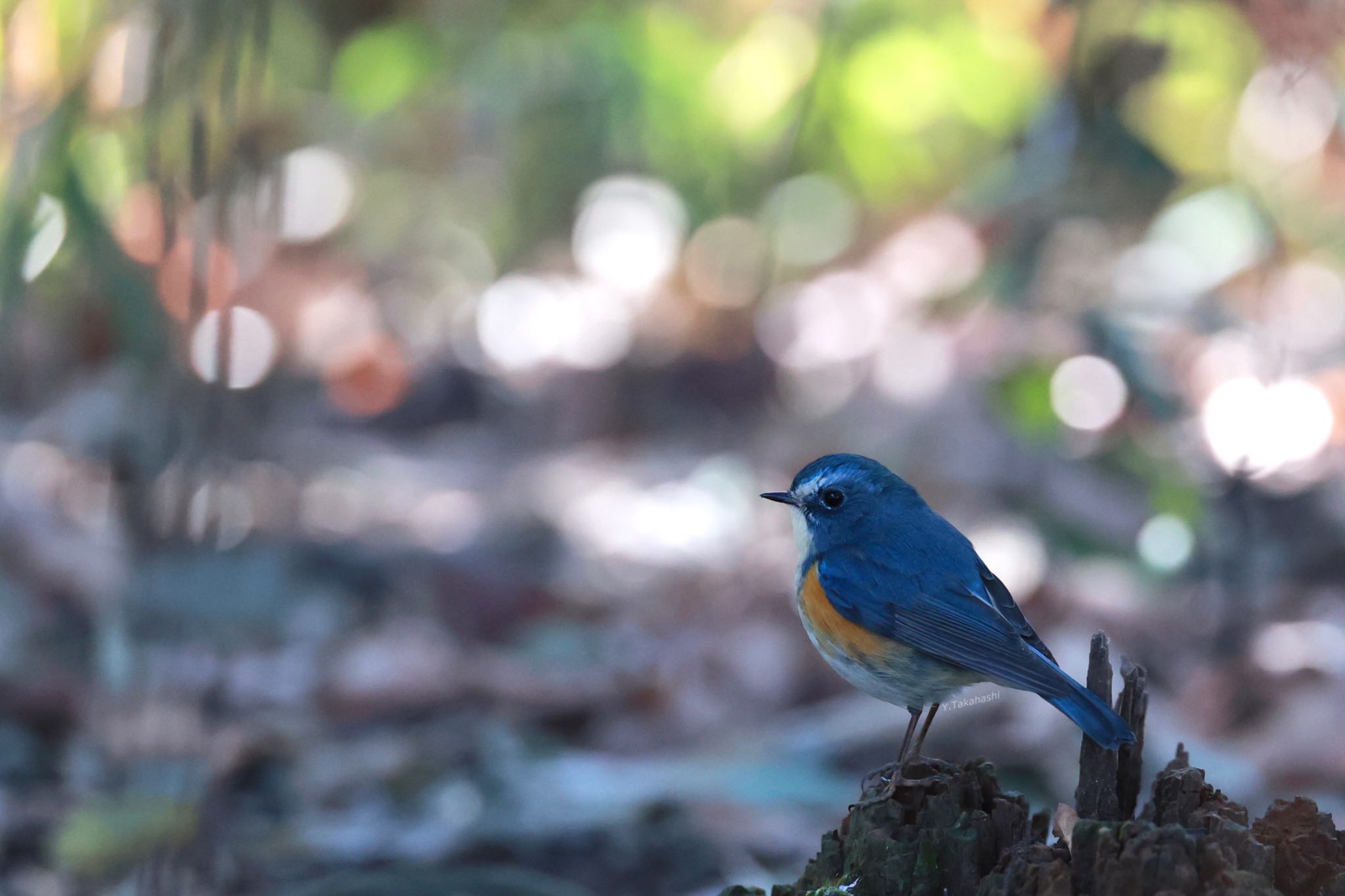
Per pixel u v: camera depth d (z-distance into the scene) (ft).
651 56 51.06
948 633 21.88
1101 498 39.40
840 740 32.48
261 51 24.93
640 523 47.91
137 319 25.89
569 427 58.85
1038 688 19.54
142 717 28.55
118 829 26.35
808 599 23.67
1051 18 38.32
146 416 27.17
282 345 59.36
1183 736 31.94
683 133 52.39
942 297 48.32
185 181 25.68
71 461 44.78
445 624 39.93
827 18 43.91
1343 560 39.88
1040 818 18.63
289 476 47.85
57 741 32.24
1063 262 43.24
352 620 38.70
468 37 55.01
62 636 35.55
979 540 41.14
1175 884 15.29
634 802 29.60
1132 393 38.99
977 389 42.96
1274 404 44.47
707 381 59.77
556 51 53.31
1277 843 16.39
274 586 31.45
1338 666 34.63
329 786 31.09
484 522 47.60
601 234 65.26
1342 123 41.39
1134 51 35.96
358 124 59.88
